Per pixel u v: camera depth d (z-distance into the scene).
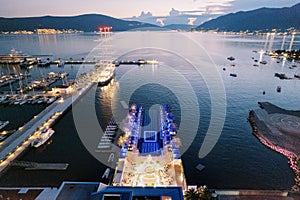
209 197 33.56
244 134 63.19
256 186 43.16
